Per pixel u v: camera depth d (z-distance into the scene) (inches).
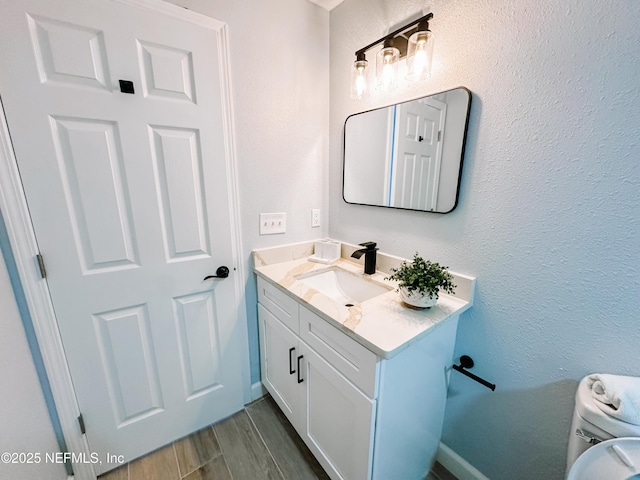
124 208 42.9
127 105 40.5
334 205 66.5
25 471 33.6
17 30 33.1
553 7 30.4
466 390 45.5
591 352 32.3
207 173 49.2
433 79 42.9
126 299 45.6
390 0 47.1
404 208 50.0
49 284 39.4
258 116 53.9
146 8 39.7
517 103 34.4
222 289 55.2
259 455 52.1
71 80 36.7
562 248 32.9
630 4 25.8
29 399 36.7
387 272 54.7
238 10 48.0
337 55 59.1
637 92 26.3
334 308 40.4
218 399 58.9
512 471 41.6
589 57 28.6
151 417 51.6
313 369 44.6
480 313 41.9
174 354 51.8
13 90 33.8
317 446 46.6
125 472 48.8
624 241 28.7
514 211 36.4
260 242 59.1
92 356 44.3
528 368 37.9
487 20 35.8
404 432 39.6
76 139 38.1
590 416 28.1
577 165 30.7
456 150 40.7
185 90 44.7
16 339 35.7
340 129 61.4
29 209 36.6
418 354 37.4
